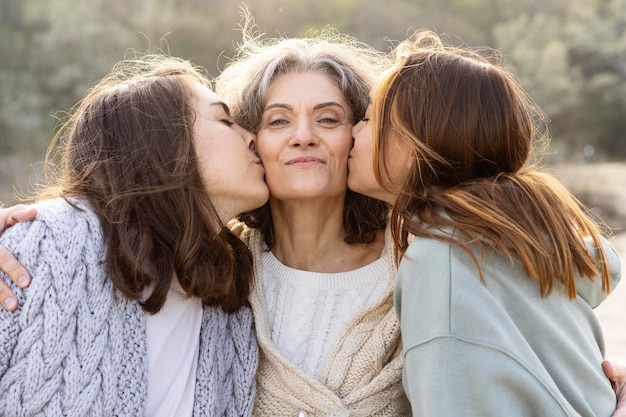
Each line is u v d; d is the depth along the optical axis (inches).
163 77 70.2
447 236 60.2
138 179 65.9
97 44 738.2
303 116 72.3
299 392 68.2
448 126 64.7
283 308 73.6
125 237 62.6
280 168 72.4
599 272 64.7
